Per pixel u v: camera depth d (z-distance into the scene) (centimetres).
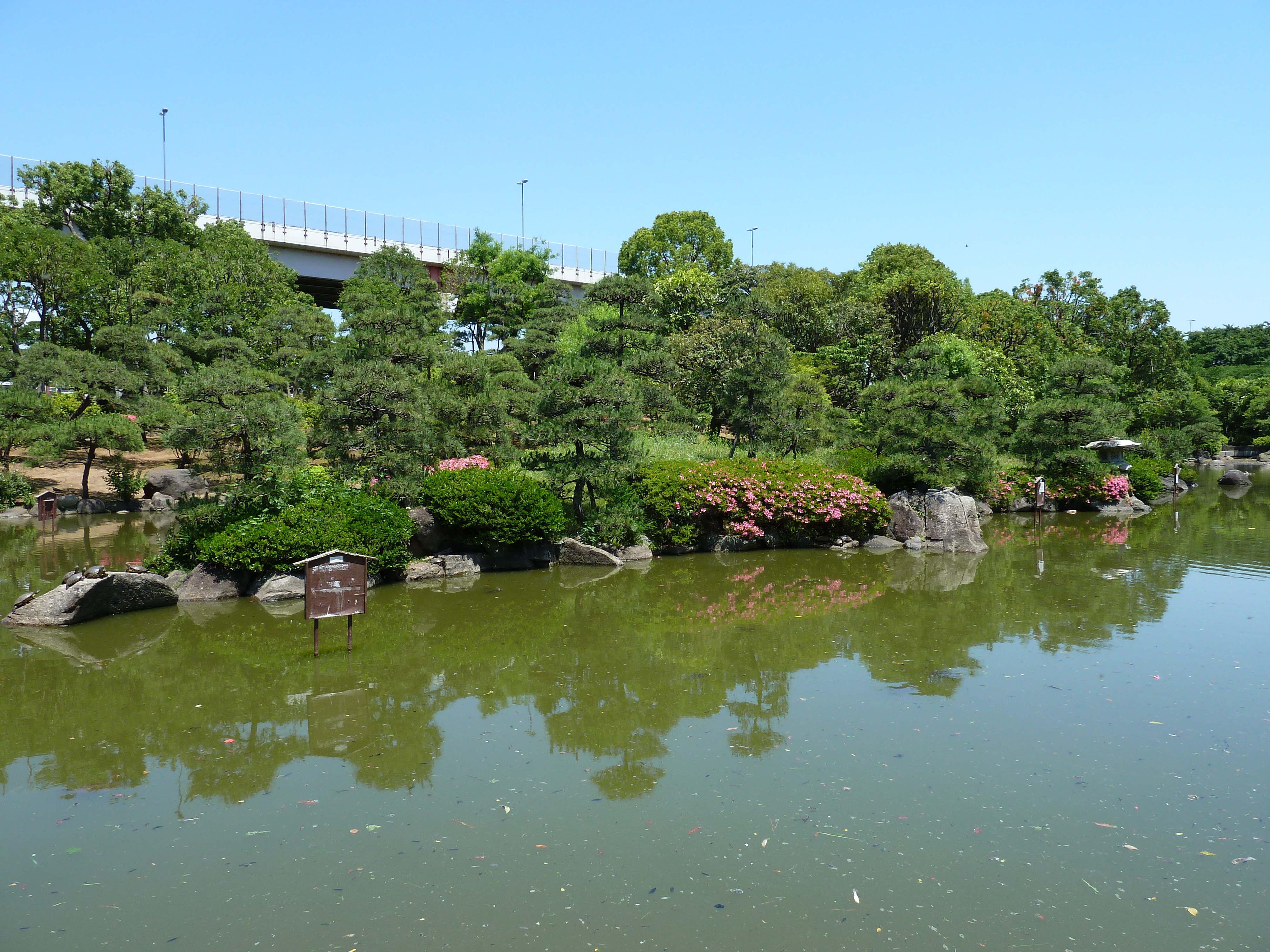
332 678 845
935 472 1844
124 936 413
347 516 1256
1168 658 908
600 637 1012
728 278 3919
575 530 1564
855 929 416
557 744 668
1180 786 587
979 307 3950
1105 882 464
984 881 462
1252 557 1614
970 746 659
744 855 490
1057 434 2450
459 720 725
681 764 625
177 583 1175
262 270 3366
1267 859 489
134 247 3266
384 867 477
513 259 4122
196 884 462
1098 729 696
